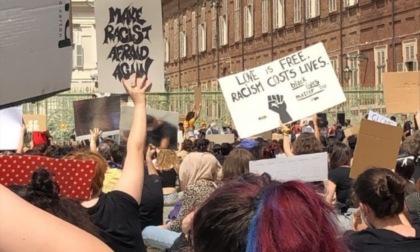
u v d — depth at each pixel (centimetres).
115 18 640
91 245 183
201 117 3791
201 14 7200
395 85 1023
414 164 786
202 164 645
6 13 268
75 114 1009
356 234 448
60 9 293
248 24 6050
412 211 564
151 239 639
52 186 331
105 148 911
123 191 444
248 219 221
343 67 4556
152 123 873
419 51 3762
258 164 655
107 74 645
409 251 436
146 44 643
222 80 906
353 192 487
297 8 5175
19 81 276
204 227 226
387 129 727
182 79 7919
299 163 668
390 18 4031
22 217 178
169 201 989
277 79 909
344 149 840
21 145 665
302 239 211
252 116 902
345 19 4531
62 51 295
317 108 905
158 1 639
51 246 179
